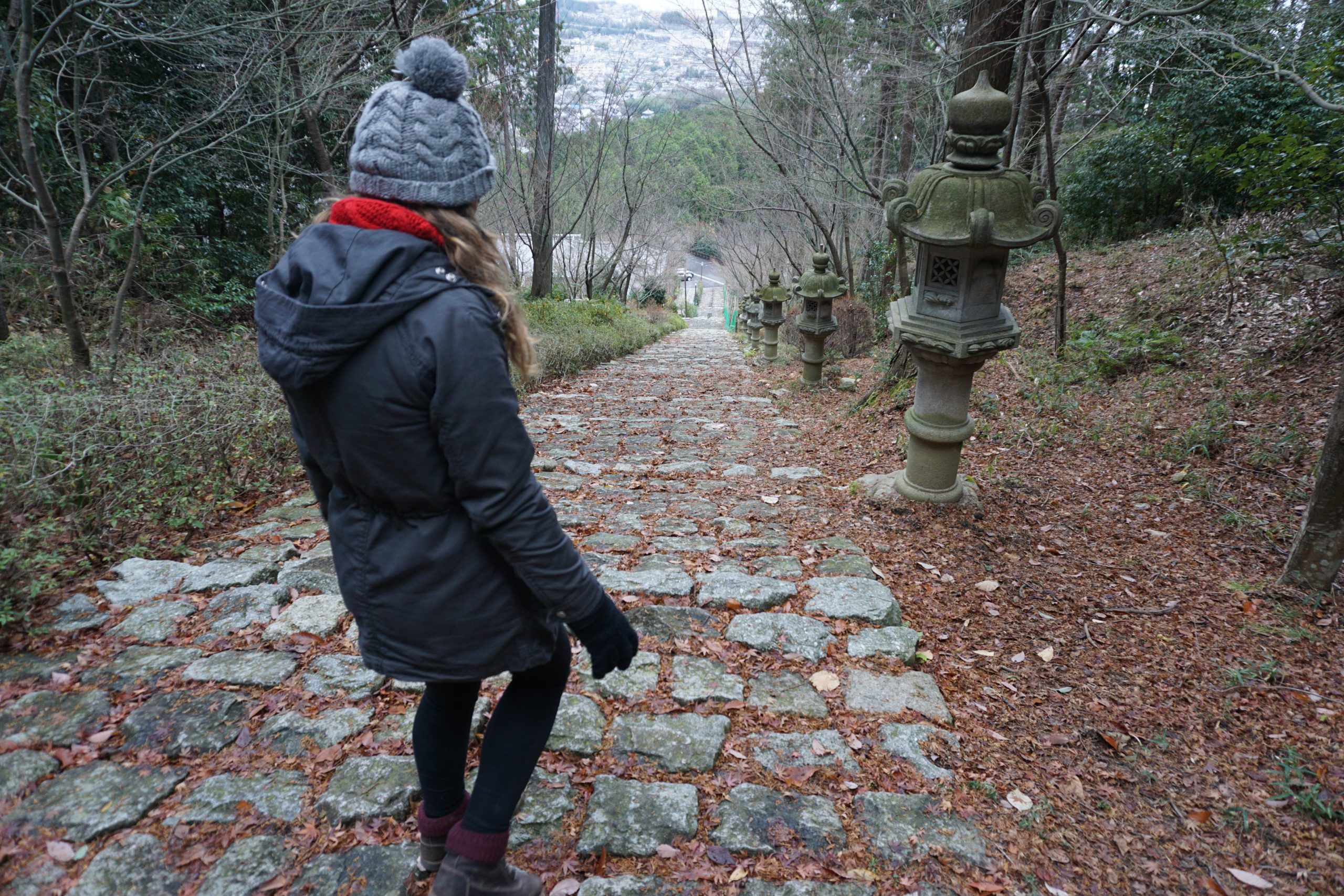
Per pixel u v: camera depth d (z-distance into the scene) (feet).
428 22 29.73
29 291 24.26
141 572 10.04
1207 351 21.94
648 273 120.57
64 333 23.26
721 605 10.41
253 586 9.90
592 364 40.11
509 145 60.49
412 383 3.96
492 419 4.02
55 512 10.23
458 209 4.48
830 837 6.36
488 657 4.53
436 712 5.24
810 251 65.77
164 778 6.56
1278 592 10.62
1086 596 11.05
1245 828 6.58
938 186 12.47
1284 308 22.22
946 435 13.66
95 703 7.44
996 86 20.58
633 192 85.66
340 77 28.25
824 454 19.30
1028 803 6.84
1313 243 22.44
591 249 84.48
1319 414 16.30
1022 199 12.30
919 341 13.10
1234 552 12.17
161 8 23.32
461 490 4.14
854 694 8.45
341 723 7.38
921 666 9.23
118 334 18.97
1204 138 34.12
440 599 4.37
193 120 28.22
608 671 4.78
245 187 34.81
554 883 5.79
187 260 31.32
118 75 29.81
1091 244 40.55
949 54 29.30
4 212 26.08
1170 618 10.32
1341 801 6.74
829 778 7.12
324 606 9.51
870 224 48.39
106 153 31.09
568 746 7.34
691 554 12.37
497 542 4.20
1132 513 13.97
